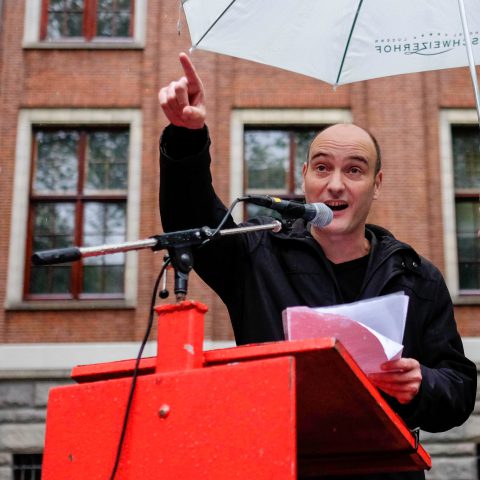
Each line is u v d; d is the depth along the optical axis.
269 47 4.11
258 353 1.92
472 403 2.89
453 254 12.84
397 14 4.04
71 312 12.67
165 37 13.61
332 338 1.86
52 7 13.98
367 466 2.43
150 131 13.34
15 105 13.49
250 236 3.06
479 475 11.65
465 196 13.25
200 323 2.04
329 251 3.08
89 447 2.02
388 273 2.94
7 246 13.01
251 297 2.97
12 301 12.75
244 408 1.85
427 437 11.70
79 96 13.49
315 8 4.07
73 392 2.08
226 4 4.09
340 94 13.45
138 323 12.59
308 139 13.52
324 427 2.23
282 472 1.78
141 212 13.09
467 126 13.43
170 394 1.94
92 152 13.53
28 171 13.35
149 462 1.92
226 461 1.84
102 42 13.71
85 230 13.31
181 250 2.28
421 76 13.42
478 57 3.95
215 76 13.49
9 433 12.08
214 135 13.29
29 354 12.41
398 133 13.25
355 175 3.08
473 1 3.96
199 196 2.82
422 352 2.96
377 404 2.04
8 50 13.66
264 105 13.42
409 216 12.96
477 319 12.55
